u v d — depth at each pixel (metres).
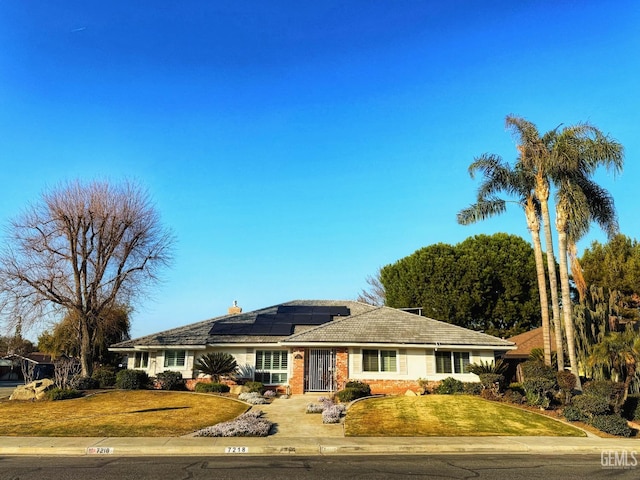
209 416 18.83
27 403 22.34
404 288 43.38
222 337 29.05
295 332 29.83
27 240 28.00
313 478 10.20
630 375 19.59
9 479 10.03
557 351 23.69
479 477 10.44
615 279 36.81
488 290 40.78
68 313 30.77
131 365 30.08
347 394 22.94
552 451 14.16
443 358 27.31
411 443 14.40
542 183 24.86
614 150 23.44
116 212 29.86
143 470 10.92
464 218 27.38
